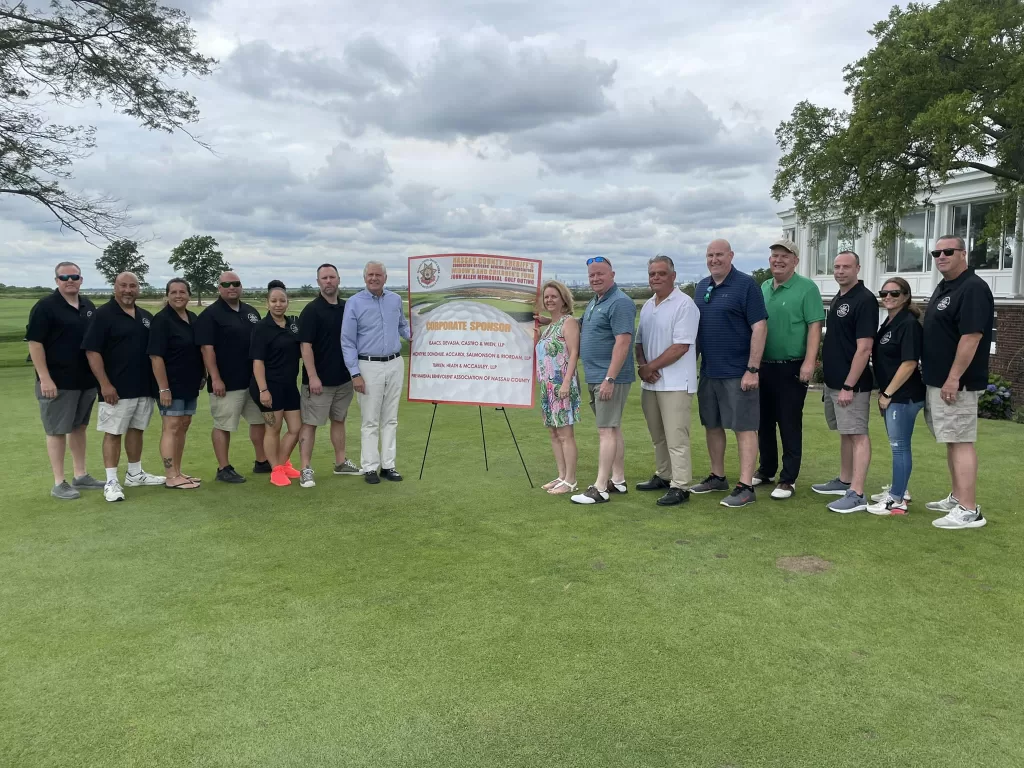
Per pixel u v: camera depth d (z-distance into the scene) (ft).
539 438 26.99
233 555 14.10
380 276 19.67
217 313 19.66
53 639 10.50
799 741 7.81
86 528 15.96
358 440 27.14
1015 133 43.01
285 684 9.16
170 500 18.33
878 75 47.78
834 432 27.07
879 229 72.38
